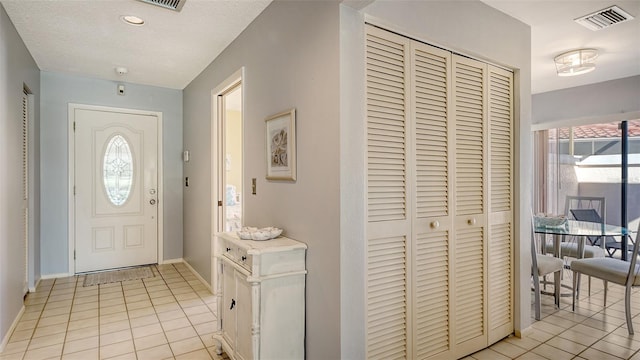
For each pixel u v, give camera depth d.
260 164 2.42
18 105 2.74
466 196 2.24
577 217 4.36
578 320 2.83
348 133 1.67
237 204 5.43
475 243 2.29
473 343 2.27
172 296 3.32
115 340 2.45
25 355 2.24
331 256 1.71
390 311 1.87
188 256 4.29
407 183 1.93
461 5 2.16
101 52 3.18
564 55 3.33
